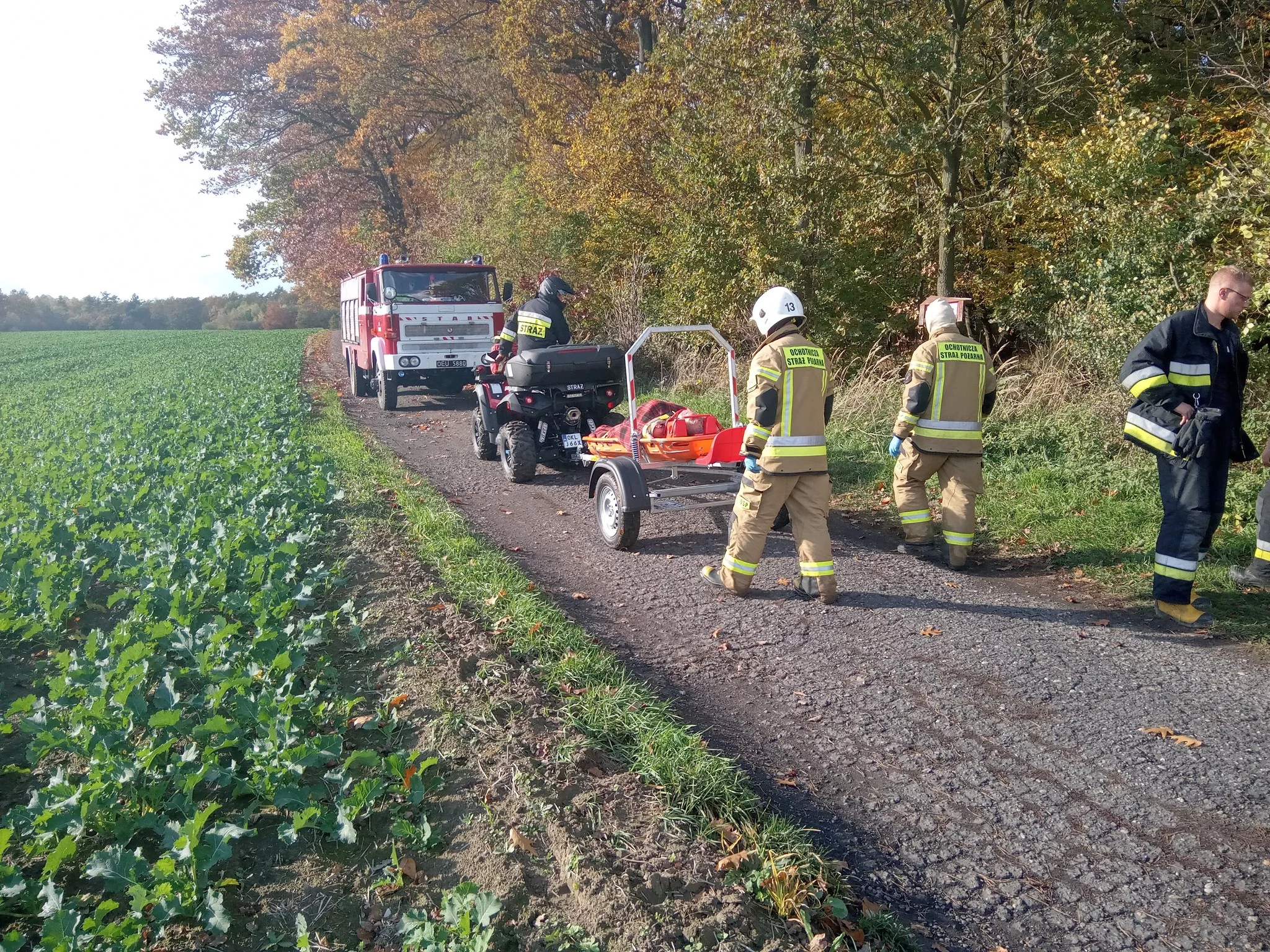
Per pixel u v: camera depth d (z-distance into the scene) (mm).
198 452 9727
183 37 36469
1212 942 2736
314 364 26609
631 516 6922
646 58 20359
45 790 3322
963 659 4816
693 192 12875
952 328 6316
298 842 3238
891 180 12258
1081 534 6723
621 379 9656
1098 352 8609
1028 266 11328
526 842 3090
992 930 2822
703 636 5285
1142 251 8320
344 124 37625
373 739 3912
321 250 41125
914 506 6742
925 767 3770
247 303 111812
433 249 26031
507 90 26594
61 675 4180
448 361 15234
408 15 31047
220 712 3990
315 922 2830
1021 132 11875
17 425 14438
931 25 11734
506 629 5082
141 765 3395
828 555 5664
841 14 10578
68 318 106875
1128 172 8703
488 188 22000
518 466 9539
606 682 4449
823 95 12445
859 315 12562
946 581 6156
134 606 5617
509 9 24406
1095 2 11352
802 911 2775
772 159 12062
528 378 9211
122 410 14930
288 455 9578
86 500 7484
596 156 17406
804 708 4324
